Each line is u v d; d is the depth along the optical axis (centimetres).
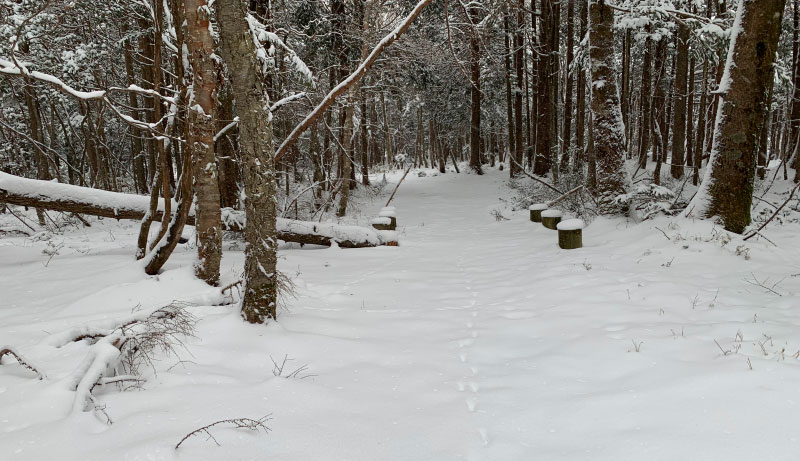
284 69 1149
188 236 922
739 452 246
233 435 272
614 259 754
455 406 331
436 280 730
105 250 925
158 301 536
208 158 555
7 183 795
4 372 349
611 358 387
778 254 689
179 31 564
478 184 2469
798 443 246
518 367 394
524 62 2617
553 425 298
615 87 1012
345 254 955
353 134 2069
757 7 735
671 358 372
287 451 266
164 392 325
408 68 1795
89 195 841
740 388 303
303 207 1379
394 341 465
